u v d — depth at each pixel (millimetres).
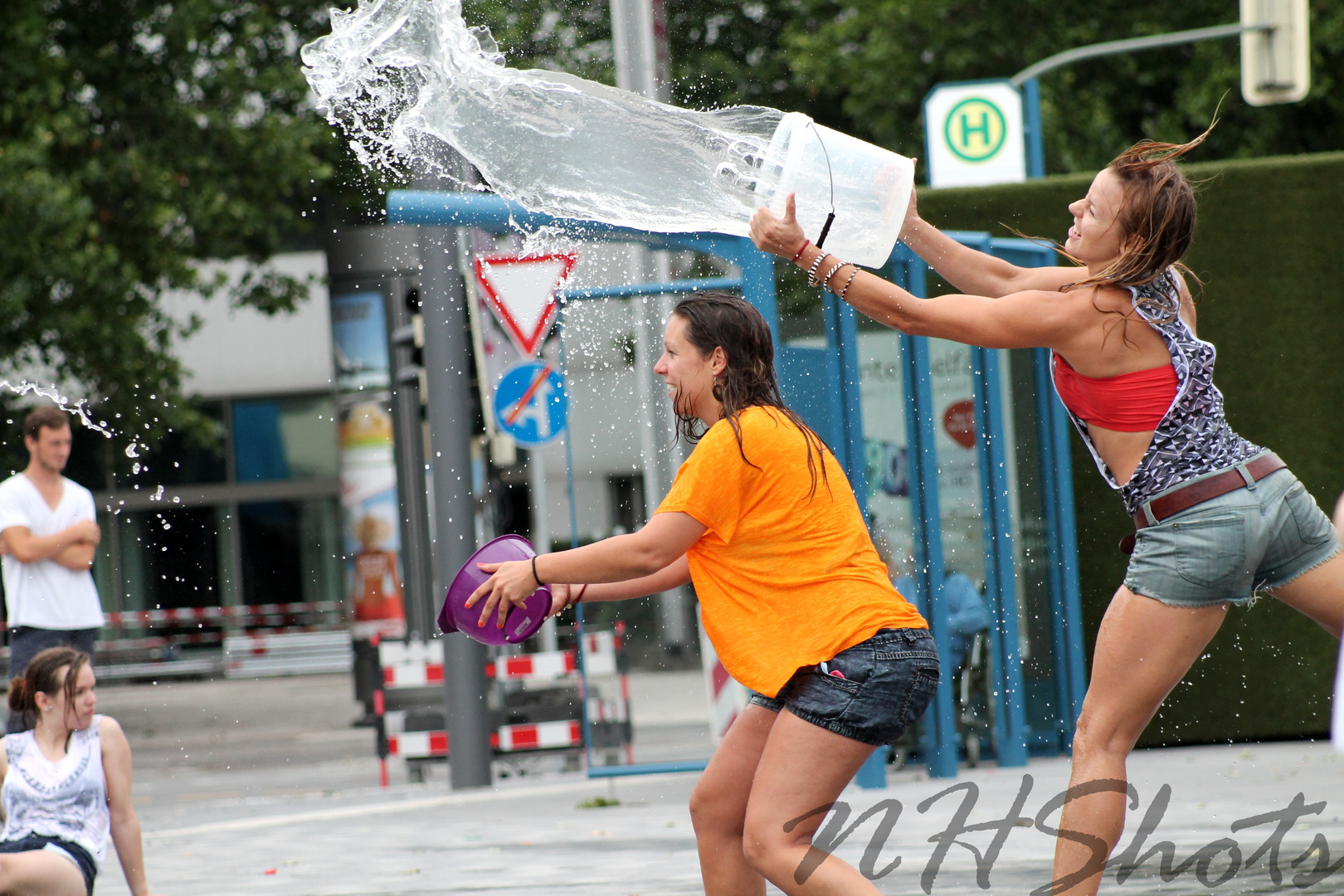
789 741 10547
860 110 64375
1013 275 12719
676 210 13047
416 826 22531
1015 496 26234
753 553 10805
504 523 38562
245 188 52562
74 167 49375
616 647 30609
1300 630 26812
